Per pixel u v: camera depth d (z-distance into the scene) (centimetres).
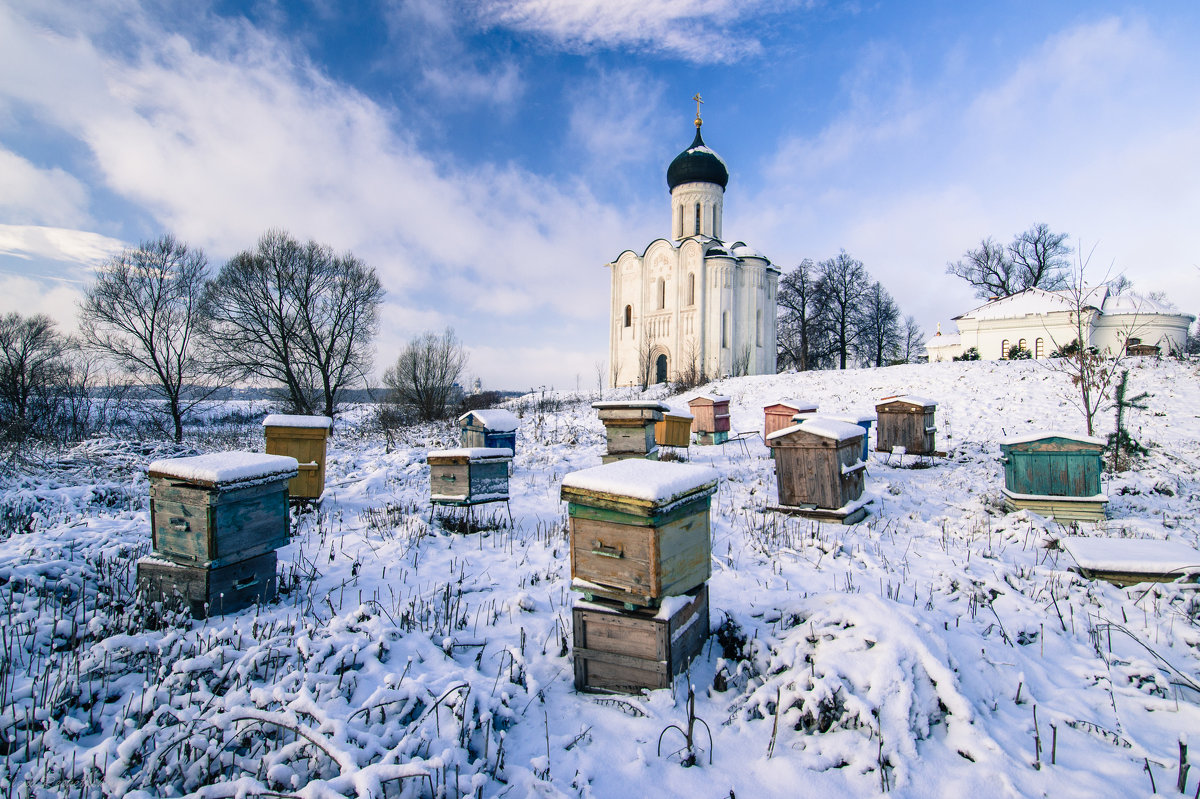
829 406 2514
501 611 600
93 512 1070
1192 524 931
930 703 384
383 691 394
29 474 1324
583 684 457
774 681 420
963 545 838
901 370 2983
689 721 374
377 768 310
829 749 362
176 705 397
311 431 1069
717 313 4894
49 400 2538
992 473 1363
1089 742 375
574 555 466
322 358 3619
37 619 539
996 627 527
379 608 598
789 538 848
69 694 420
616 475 446
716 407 1822
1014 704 412
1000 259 5559
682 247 5025
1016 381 2412
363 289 3681
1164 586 602
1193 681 437
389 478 1408
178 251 3041
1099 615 571
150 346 2948
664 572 436
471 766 347
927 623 447
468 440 1591
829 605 484
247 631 528
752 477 1344
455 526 960
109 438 2023
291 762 349
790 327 6059
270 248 3400
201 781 338
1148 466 1314
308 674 423
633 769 359
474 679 439
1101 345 3988
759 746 378
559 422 2539
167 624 538
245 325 3334
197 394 3216
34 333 2789
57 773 340
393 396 3906
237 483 567
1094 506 928
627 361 5416
